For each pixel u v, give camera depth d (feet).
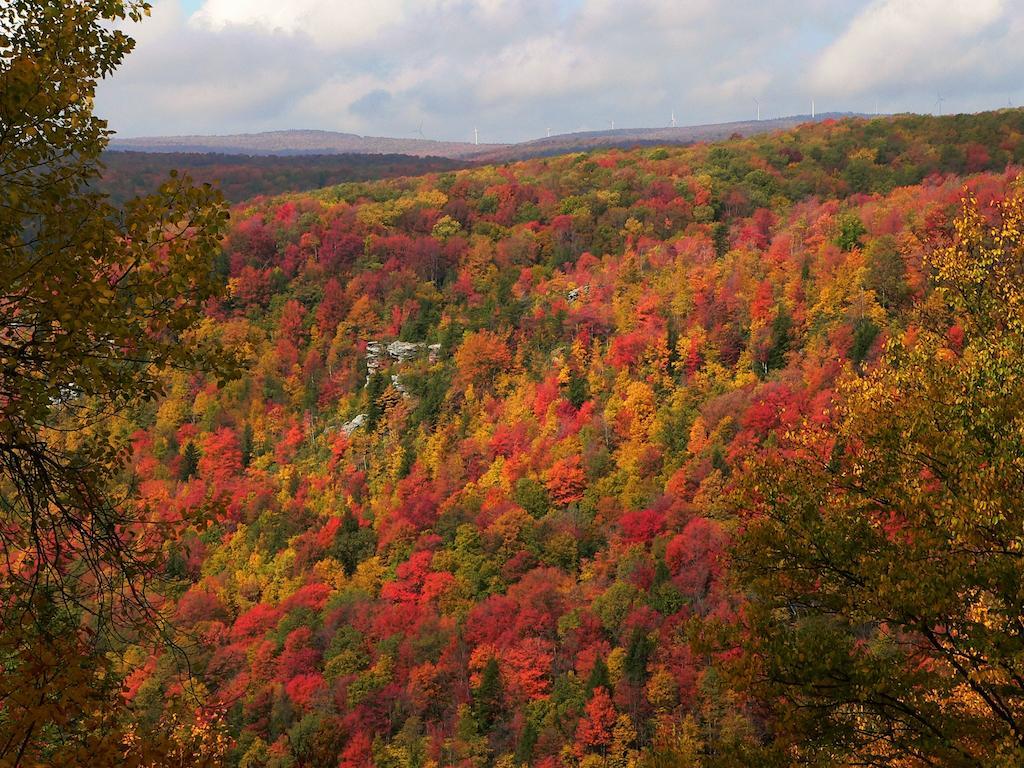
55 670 19.58
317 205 621.72
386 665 226.99
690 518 267.39
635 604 226.99
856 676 36.60
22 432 21.86
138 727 23.12
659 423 340.18
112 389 23.54
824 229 465.47
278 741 177.68
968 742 36.27
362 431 406.62
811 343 346.54
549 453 344.69
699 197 579.07
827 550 40.70
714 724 166.71
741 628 40.60
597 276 497.46
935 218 349.61
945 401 42.96
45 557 22.15
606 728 182.50
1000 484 35.86
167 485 362.53
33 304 21.56
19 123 21.57
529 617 236.43
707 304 412.98
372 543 313.73
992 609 34.71
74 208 22.50
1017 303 48.57
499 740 198.49
